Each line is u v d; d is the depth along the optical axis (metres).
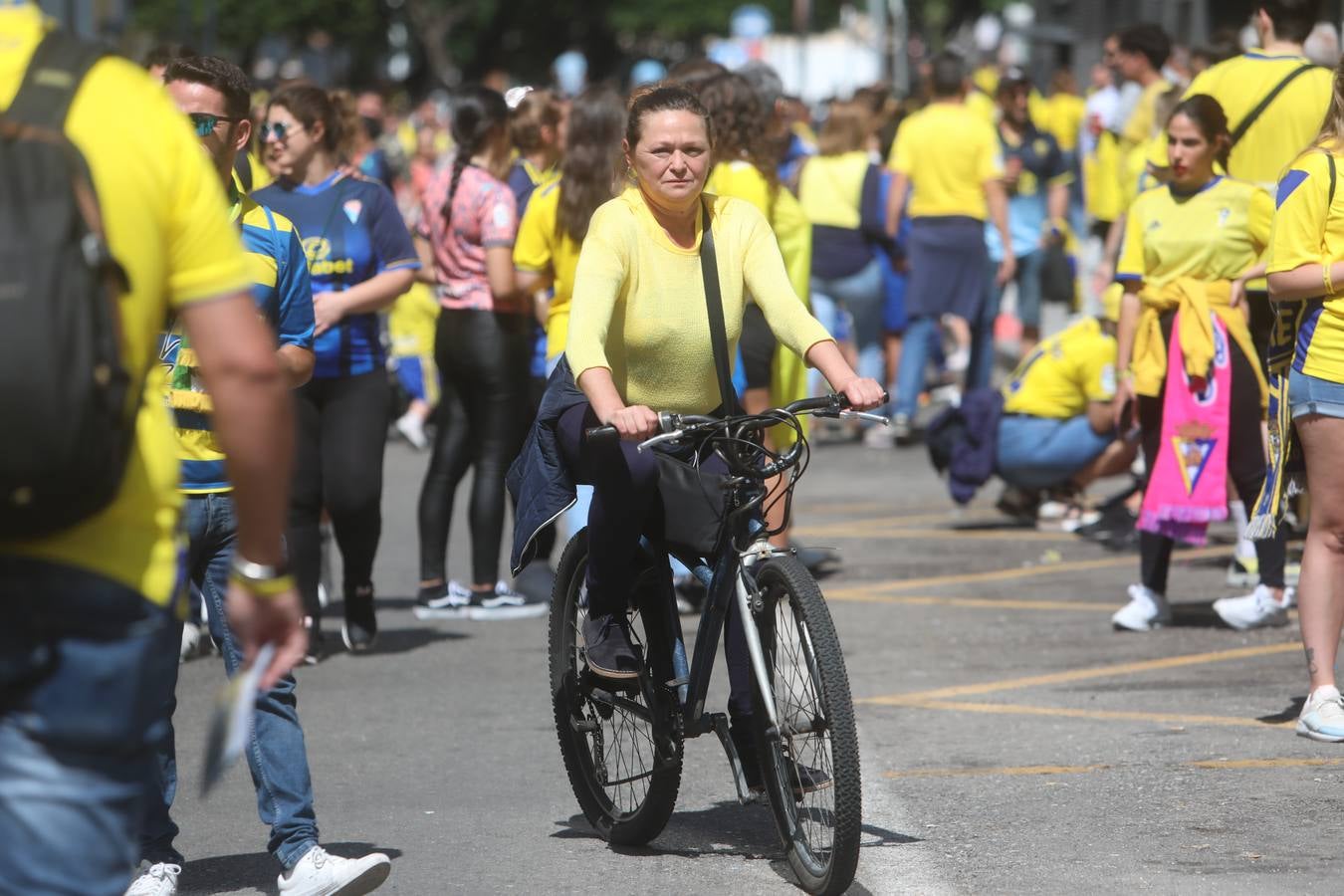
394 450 47.22
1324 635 18.70
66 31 8.58
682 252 14.81
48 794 8.23
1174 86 33.53
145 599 8.43
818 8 180.50
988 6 169.00
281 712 14.06
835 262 42.19
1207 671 22.05
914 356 43.75
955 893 14.16
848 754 13.40
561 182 23.59
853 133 42.03
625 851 15.72
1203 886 14.18
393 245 23.22
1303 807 16.25
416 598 28.91
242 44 113.75
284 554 8.99
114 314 8.11
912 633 25.05
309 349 15.47
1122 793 16.91
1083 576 28.91
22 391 7.74
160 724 8.71
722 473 14.99
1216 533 32.44
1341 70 18.19
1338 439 18.12
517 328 26.30
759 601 14.41
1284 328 18.45
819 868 14.10
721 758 18.89
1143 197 24.25
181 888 14.95
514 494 16.25
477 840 16.11
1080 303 52.03
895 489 38.62
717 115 24.17
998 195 41.97
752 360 25.31
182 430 14.03
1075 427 31.95
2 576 8.20
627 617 15.59
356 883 13.81
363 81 140.50
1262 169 25.17
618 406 13.64
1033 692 21.31
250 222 15.16
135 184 8.30
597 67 184.38
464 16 167.75
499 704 21.61
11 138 8.05
